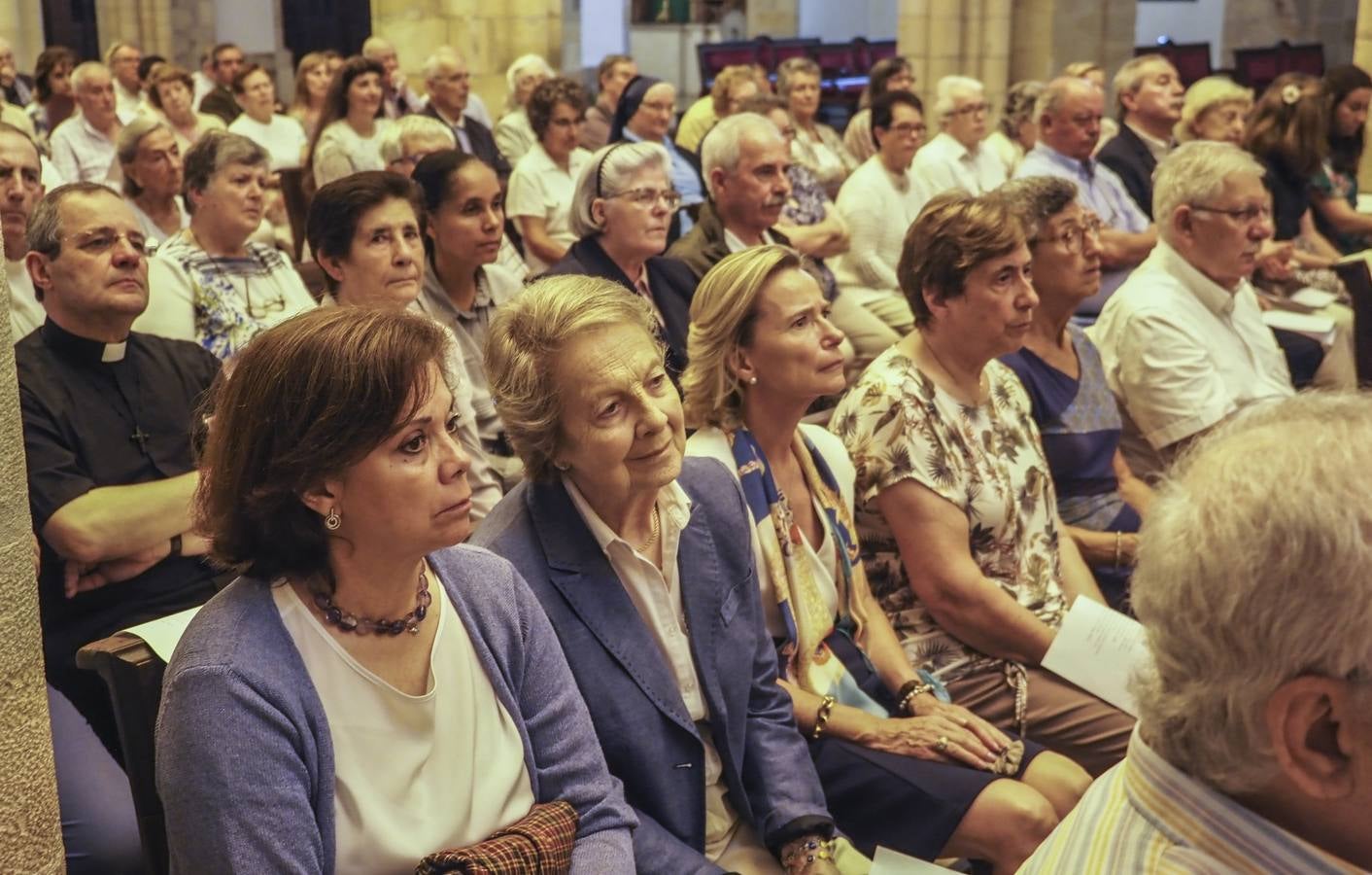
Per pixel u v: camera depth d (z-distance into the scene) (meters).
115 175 7.64
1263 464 1.07
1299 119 6.41
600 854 1.84
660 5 17.31
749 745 2.28
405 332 1.65
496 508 2.25
